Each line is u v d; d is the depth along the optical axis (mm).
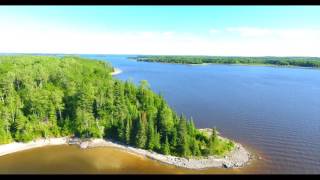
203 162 82938
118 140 97562
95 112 104812
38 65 142625
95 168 80938
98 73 167125
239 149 90812
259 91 189000
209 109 139625
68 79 128125
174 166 81625
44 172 78500
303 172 78750
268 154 88875
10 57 177125
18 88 115812
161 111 95688
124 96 109188
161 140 91062
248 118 124938
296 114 131500
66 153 90125
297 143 97188
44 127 100375
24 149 92562
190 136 91062
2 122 95562
